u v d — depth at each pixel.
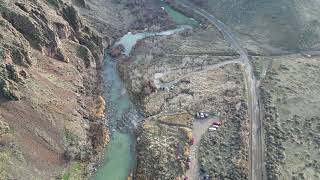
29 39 103.00
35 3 110.25
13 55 93.25
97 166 89.00
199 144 92.75
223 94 110.00
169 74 120.25
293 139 93.88
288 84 114.31
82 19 128.12
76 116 96.25
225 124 98.62
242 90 111.69
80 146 89.69
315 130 96.75
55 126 89.88
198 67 124.00
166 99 109.00
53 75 102.12
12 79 88.94
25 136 83.62
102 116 102.00
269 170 85.31
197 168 86.31
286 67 122.62
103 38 134.38
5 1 101.19
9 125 82.94
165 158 88.38
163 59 128.38
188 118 100.62
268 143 92.69
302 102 106.88
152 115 103.75
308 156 89.19
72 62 112.50
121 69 122.81
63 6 121.19
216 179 83.44
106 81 117.69
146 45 136.50
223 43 138.25
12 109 85.50
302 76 118.38
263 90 111.75
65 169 84.75
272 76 118.44
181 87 113.62
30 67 96.69
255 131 96.62
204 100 107.38
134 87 114.06
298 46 134.50
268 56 130.75
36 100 90.62
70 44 116.75
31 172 79.06
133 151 93.69
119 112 105.62
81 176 85.00
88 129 95.94
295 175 84.25
